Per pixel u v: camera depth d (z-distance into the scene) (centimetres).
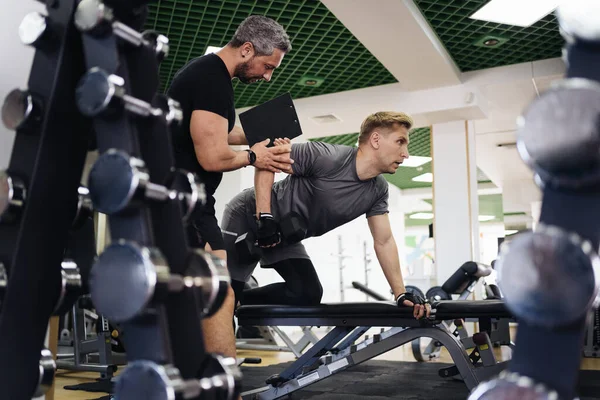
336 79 522
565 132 39
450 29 427
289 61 474
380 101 533
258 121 199
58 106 67
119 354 416
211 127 166
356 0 354
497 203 822
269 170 183
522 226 800
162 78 511
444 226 532
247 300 270
